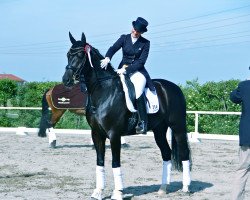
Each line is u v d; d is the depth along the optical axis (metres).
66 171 10.04
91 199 7.27
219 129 18.17
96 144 7.35
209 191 8.07
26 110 21.25
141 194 7.81
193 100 18.69
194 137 16.53
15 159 11.78
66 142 16.08
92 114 7.20
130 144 15.60
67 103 13.74
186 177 7.91
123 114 7.21
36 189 8.12
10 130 19.83
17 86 22.20
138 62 7.43
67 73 7.04
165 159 7.92
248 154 6.14
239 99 6.34
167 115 7.94
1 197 7.44
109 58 7.32
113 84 7.23
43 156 12.38
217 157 12.49
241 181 6.24
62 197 7.48
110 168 10.51
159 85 8.02
